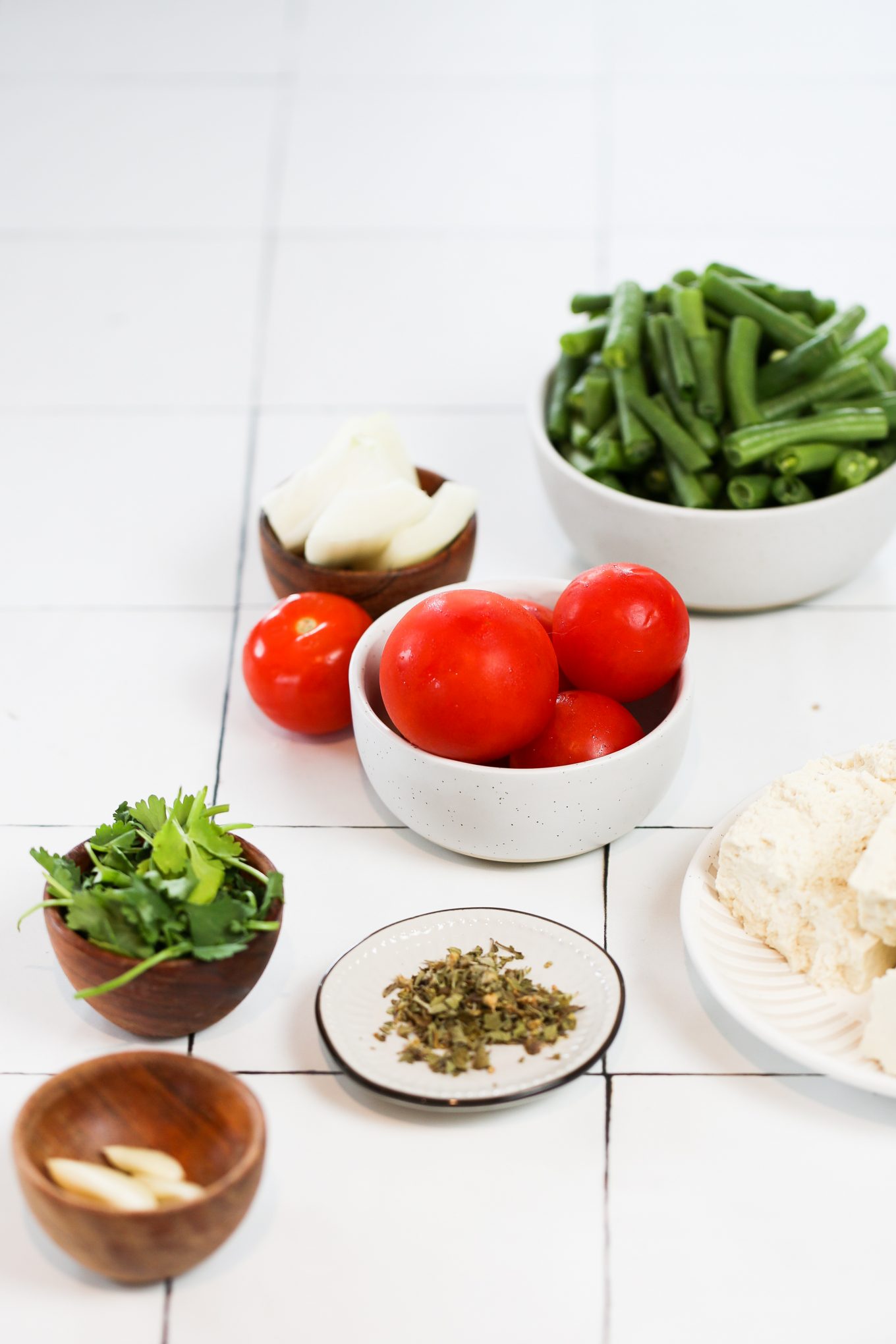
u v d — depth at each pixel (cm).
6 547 101
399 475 92
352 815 85
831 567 92
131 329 118
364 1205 71
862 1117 73
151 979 72
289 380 114
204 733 89
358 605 89
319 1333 68
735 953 76
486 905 80
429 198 131
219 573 99
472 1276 69
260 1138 67
